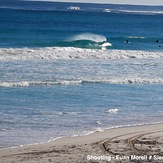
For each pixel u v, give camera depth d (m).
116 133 34.44
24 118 38.88
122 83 59.00
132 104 46.41
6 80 55.41
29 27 165.12
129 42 128.88
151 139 32.06
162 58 87.56
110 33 167.50
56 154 27.70
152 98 49.97
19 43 110.88
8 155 27.69
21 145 30.91
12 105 43.56
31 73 61.53
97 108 43.81
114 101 47.41
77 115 40.69
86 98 48.34
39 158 26.72
